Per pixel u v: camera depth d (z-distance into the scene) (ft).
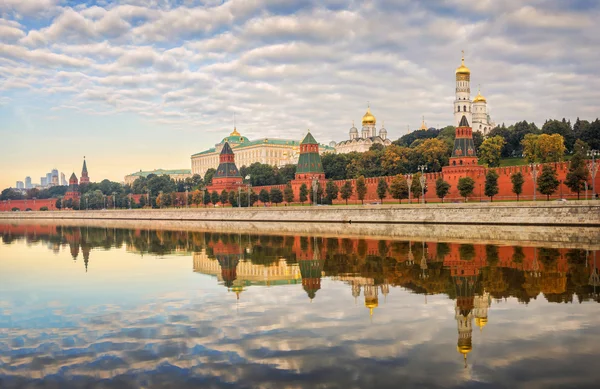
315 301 122.62
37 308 120.47
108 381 75.15
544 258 181.27
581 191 383.86
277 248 240.94
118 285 149.79
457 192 458.91
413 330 97.09
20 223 616.39
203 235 339.57
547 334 93.76
